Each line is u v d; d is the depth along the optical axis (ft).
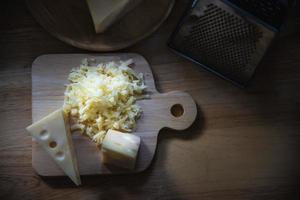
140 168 2.56
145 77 2.66
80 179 2.52
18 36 2.70
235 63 2.62
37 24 2.71
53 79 2.61
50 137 2.48
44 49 2.70
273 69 2.77
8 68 2.66
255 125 2.71
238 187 2.64
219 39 2.56
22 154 2.59
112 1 2.60
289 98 2.75
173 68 2.73
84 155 2.54
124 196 2.58
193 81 2.73
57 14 2.67
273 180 2.66
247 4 2.34
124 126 2.55
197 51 2.67
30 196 2.56
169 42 2.70
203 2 2.42
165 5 2.73
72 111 2.56
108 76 2.63
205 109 2.71
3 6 2.72
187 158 2.64
